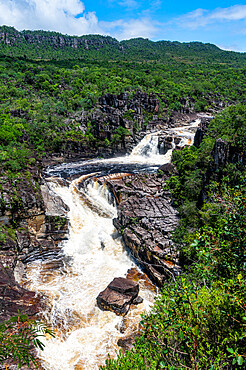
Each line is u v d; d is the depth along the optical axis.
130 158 74.81
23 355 6.10
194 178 37.59
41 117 76.06
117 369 13.05
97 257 34.66
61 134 72.94
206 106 111.62
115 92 95.69
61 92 100.25
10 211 33.47
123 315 24.86
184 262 27.42
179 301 9.34
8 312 22.88
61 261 33.66
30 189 37.19
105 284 29.45
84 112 82.88
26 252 33.22
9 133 54.66
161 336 11.16
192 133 77.50
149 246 30.25
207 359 9.92
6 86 94.25
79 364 20.19
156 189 46.06
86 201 46.44
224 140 30.08
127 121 76.12
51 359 20.28
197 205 35.22
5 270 28.02
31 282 29.64
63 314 24.78
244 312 10.84
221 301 11.90
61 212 39.81
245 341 10.48
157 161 70.19
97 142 76.62
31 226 35.62
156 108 89.31
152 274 29.27
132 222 35.50
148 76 125.75
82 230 39.94
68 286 29.12
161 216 36.06
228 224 11.21
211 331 11.30
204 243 10.82
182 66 192.00
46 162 66.69
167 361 10.11
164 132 79.88
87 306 26.09
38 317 23.47
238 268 10.78
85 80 116.06
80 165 66.50
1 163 40.84
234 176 28.12
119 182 47.78
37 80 103.56
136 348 13.83
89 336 22.81
